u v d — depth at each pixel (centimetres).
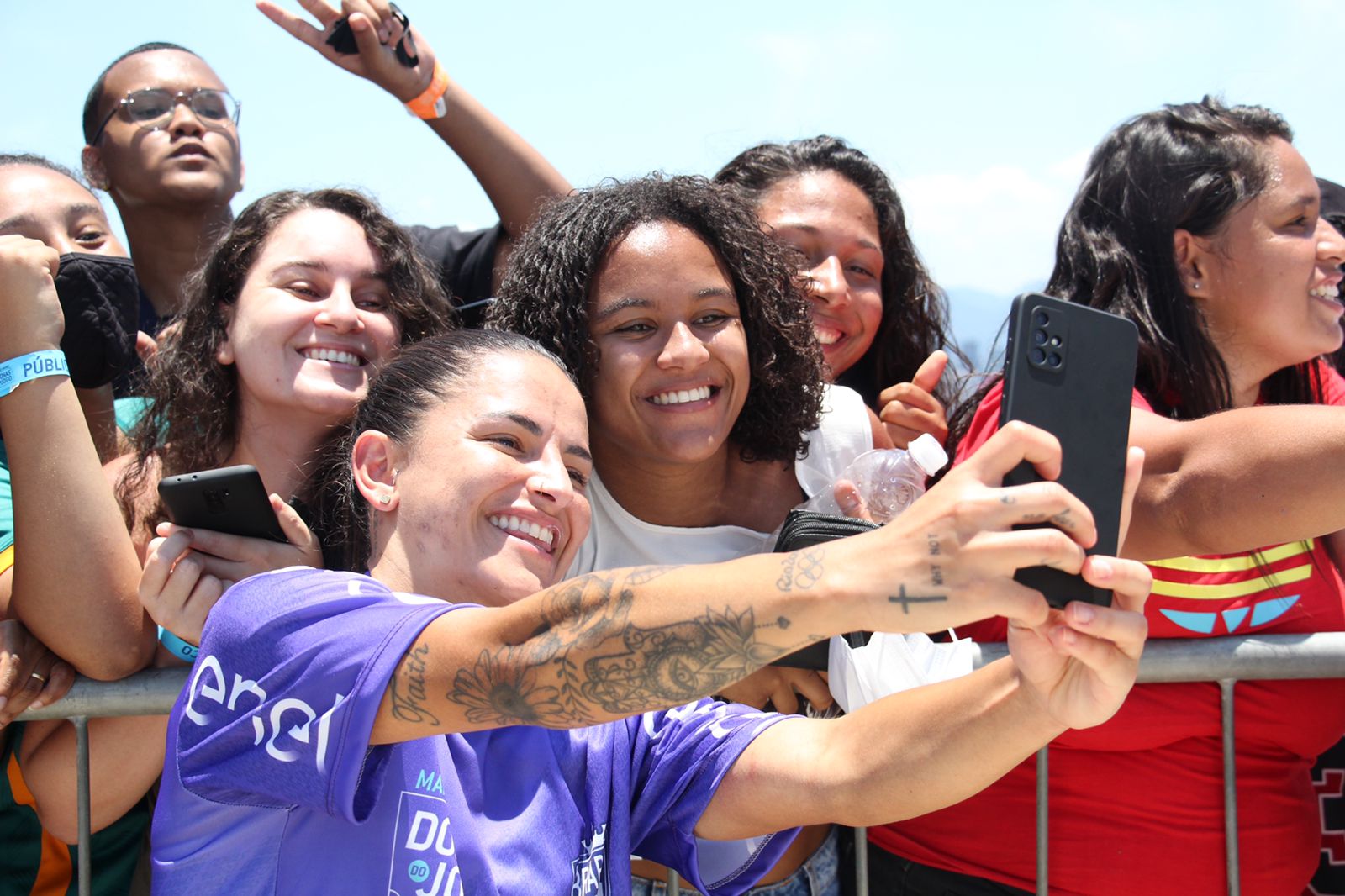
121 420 319
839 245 339
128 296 280
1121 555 218
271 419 283
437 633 160
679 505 268
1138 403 234
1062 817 241
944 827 253
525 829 183
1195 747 239
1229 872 232
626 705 149
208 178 407
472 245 426
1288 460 192
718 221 263
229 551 217
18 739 246
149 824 265
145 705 229
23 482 232
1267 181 255
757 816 201
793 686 248
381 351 287
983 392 298
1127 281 263
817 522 229
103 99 412
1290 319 256
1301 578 245
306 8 379
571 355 254
